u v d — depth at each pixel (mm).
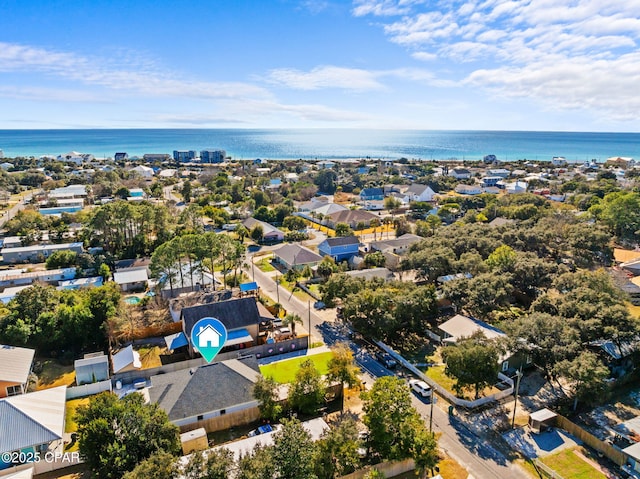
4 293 72688
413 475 36562
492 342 48500
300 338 58688
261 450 32688
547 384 50594
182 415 40969
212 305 59000
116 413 35938
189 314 57500
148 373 51750
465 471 36938
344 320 66250
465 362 45000
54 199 149625
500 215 126625
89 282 78500
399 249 99188
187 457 34844
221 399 43000
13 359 49438
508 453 39156
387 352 57438
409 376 51844
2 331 54500
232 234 121562
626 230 105062
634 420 41656
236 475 31078
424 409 45438
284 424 34594
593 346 52562
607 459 38344
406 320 59375
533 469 37219
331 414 44625
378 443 37219
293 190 183500
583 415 44969
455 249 84562
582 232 87688
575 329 49781
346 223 125938
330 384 47344
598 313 51438
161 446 35281
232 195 166250
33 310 57656
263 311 65000
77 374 49781
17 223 111125
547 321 49188
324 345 59938
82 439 35031
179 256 71812
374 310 58438
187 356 57031
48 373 52906
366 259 89062
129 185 186250
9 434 37469
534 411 45438
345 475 34406
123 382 51125
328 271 81688
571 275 64562
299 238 115438
